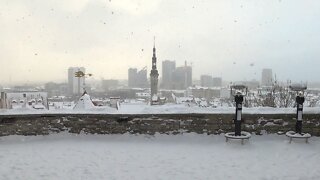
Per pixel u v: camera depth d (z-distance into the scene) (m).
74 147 8.50
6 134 9.16
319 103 15.84
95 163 7.18
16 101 38.50
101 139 9.27
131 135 9.32
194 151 8.14
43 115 9.33
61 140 9.16
